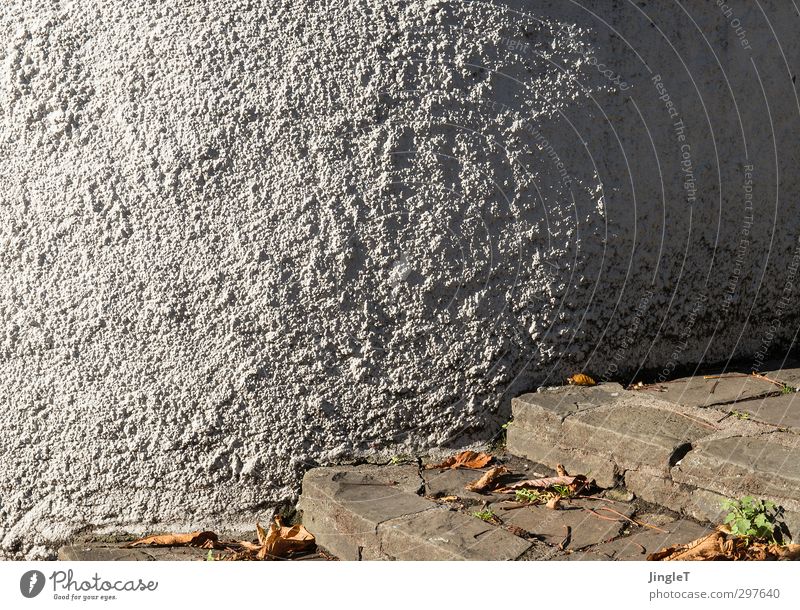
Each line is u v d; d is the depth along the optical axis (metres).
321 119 2.44
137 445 2.50
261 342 2.47
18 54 2.44
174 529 2.52
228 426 2.49
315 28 2.44
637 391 2.69
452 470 2.54
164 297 2.46
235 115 2.42
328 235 2.46
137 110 2.43
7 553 2.55
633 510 2.31
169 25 2.41
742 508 2.15
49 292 2.48
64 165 2.45
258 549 2.39
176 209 2.44
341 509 2.34
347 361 2.51
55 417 2.52
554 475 2.49
